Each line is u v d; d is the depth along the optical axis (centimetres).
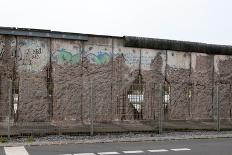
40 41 1609
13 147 1172
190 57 1925
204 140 1384
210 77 1978
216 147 1207
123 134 1466
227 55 2027
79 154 1064
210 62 1981
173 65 1880
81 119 1675
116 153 1085
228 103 2023
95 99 1703
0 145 1188
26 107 1574
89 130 1471
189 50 1911
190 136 1446
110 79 1738
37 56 1605
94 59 1709
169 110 1864
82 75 1684
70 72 1662
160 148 1179
